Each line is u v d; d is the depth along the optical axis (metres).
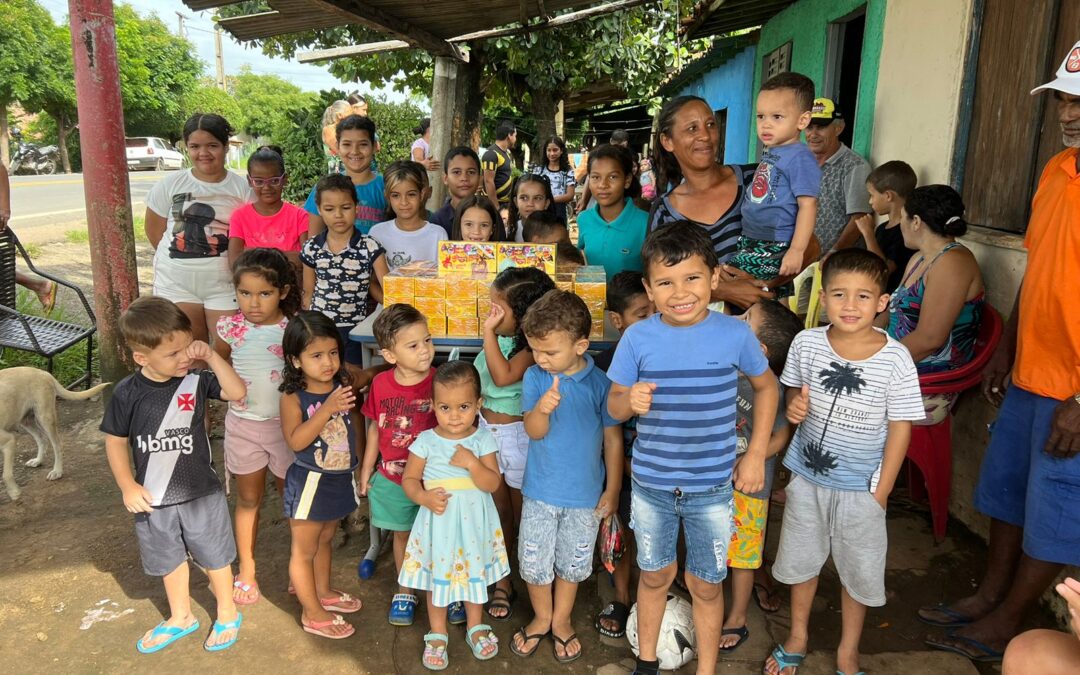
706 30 8.48
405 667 2.56
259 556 3.23
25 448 4.30
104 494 3.76
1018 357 2.49
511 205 5.80
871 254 2.24
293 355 2.54
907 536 3.40
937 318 3.07
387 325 2.59
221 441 4.39
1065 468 2.32
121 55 34.97
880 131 4.72
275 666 2.55
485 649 2.60
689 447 2.20
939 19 3.92
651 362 2.20
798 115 2.74
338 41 10.70
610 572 2.93
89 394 4.05
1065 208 2.26
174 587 2.62
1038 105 3.13
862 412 2.30
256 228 3.90
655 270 2.12
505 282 2.75
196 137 3.81
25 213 13.82
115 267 4.07
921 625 2.78
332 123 6.66
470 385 2.50
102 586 2.99
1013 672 1.86
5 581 3.01
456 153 4.68
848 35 6.18
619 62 10.17
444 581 2.51
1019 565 2.60
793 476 2.50
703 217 3.00
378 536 3.13
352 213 3.43
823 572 3.14
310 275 3.61
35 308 6.14
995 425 2.66
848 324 2.23
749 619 2.83
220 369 2.55
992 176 3.48
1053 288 2.29
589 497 2.53
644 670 2.43
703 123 2.81
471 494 2.54
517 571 3.17
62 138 32.44
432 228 3.84
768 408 2.25
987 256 3.39
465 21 5.39
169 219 3.94
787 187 2.74
